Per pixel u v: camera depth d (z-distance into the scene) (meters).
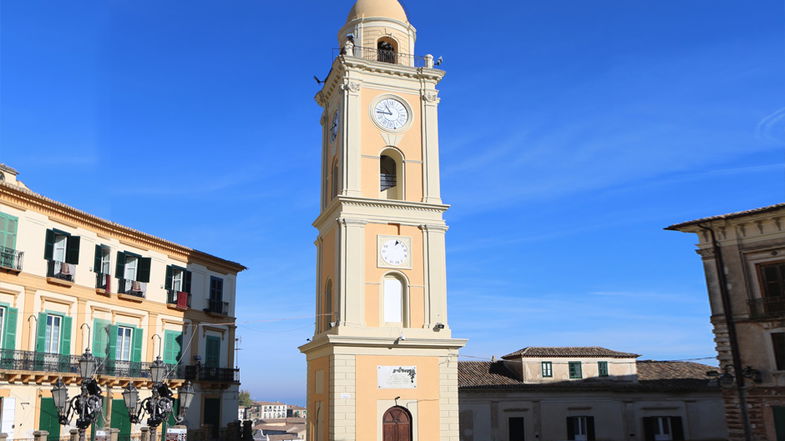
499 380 46.31
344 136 34.12
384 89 35.66
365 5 38.47
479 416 44.25
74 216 37.84
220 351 48.22
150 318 42.47
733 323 31.64
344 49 37.38
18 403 33.06
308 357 36.19
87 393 21.56
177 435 34.78
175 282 45.00
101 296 39.22
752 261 31.56
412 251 33.56
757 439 30.20
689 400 47.28
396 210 33.69
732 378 31.00
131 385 23.67
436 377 32.06
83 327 37.69
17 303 34.03
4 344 33.06
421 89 36.31
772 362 30.20
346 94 34.69
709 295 32.56
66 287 36.88
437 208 34.25
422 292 33.19
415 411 31.31
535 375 46.41
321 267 36.50
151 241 43.28
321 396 32.88
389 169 36.66
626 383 47.00
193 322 45.91
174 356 43.88
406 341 31.55
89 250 38.81
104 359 38.28
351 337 30.86
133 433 39.28
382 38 37.75
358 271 32.25
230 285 50.34
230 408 47.41
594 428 45.56
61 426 34.84
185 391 24.20
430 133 35.69
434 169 35.16
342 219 32.62
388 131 35.12
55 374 34.44
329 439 30.69
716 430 47.06
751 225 31.62
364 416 30.55
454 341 32.34
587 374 47.22
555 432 44.88
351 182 33.47
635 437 45.84
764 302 30.70
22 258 34.38
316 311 36.41
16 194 34.28
